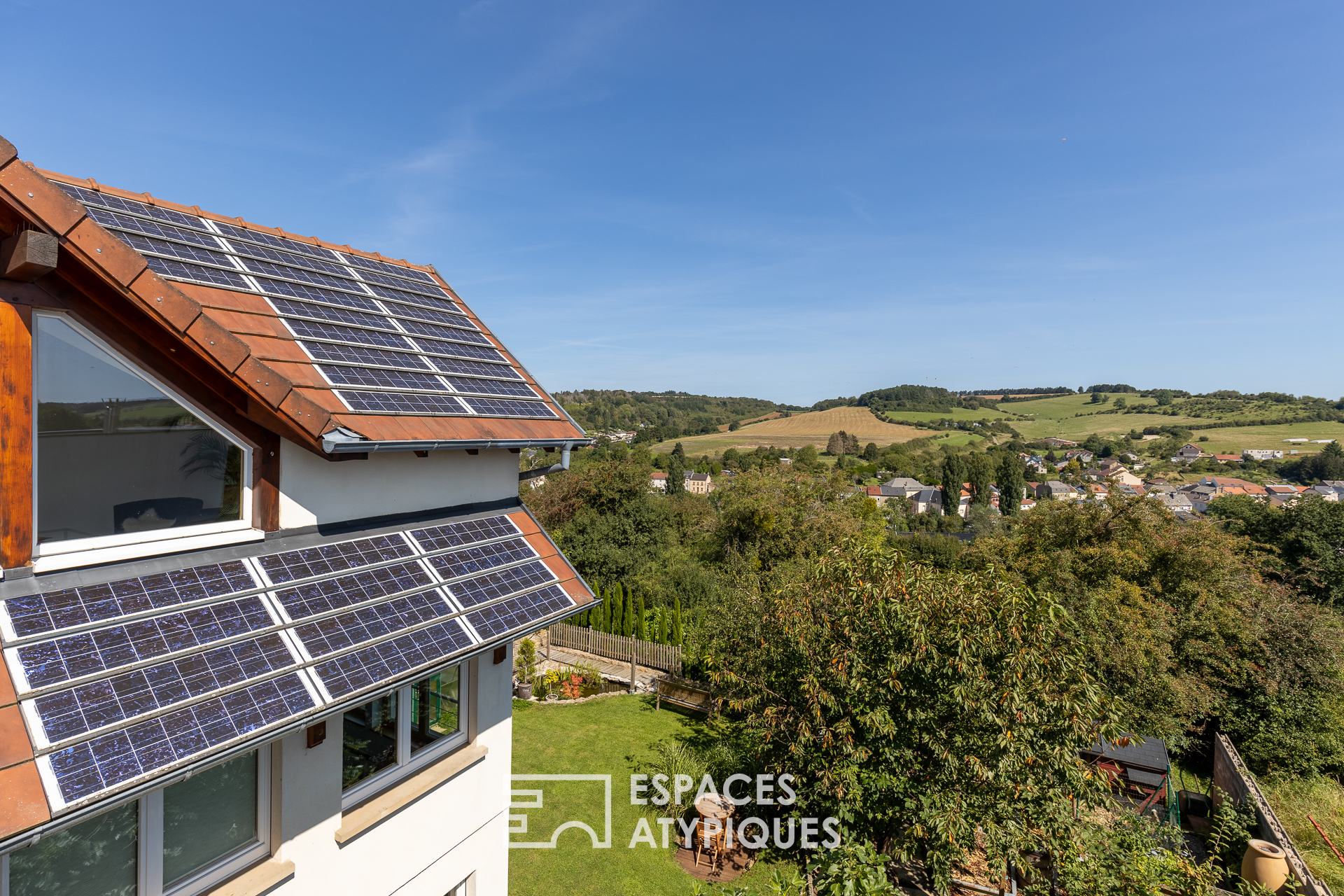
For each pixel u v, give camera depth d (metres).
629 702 21.23
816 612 12.38
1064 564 20.91
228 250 7.96
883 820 10.99
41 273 3.81
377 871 6.29
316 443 5.29
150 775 3.47
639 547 36.19
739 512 36.75
